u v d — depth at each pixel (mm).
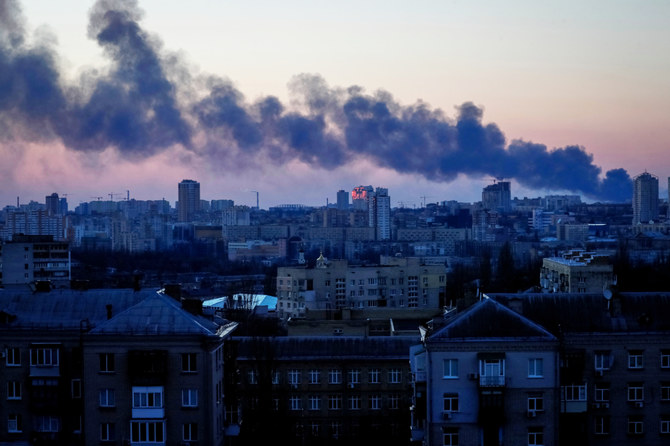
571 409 129125
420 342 153625
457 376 125250
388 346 171500
